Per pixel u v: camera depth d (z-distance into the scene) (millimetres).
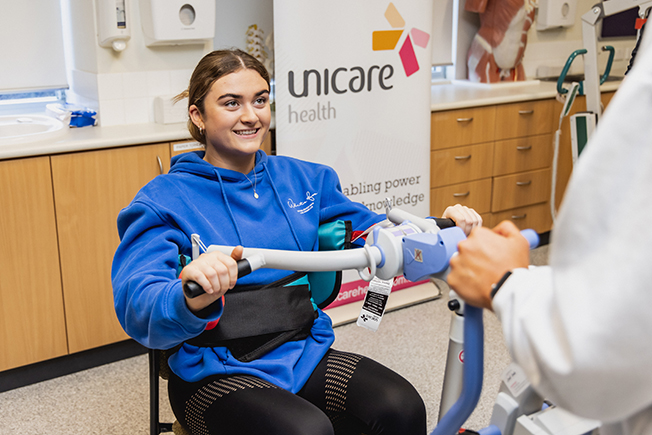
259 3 3057
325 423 1163
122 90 2705
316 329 1438
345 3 2609
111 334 2492
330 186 1617
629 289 540
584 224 574
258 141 1438
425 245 912
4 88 2770
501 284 681
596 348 553
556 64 4273
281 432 1135
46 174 2211
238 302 1333
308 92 2611
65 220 2287
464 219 1284
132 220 1350
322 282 1503
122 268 1246
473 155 3400
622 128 562
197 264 964
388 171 2904
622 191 558
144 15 2645
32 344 2328
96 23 2582
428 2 2818
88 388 2355
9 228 2180
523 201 3705
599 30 4430
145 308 1109
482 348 820
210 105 1396
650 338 543
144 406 2225
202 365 1295
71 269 2342
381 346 2627
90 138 2332
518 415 1047
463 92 3568
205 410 1241
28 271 2256
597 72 2980
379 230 1001
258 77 1410
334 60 2641
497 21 3729
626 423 705
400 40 2787
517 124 3518
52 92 2977
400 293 3066
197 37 2691
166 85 2816
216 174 1435
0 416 2168
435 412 2148
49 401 2266
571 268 585
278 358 1347
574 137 3059
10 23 2725
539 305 626
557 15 3988
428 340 2674
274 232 1458
